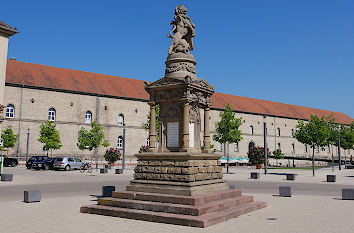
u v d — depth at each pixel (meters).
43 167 39.31
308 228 8.50
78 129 54.19
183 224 8.83
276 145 76.88
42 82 52.00
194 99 11.95
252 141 72.88
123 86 61.84
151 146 12.11
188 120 11.42
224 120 35.19
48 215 10.42
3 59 27.45
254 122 73.75
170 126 12.02
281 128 78.62
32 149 49.81
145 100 61.41
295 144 80.88
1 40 27.36
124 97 58.97
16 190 18.48
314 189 19.80
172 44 12.68
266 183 24.09
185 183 10.43
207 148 12.48
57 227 8.61
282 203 13.24
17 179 25.66
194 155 10.75
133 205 10.35
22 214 10.62
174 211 9.55
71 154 53.06
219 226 8.68
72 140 53.47
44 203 13.20
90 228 8.48
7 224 9.02
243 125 71.69
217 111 67.88
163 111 12.23
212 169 11.75
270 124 76.69
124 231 8.12
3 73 27.45
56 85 52.94
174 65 12.21
